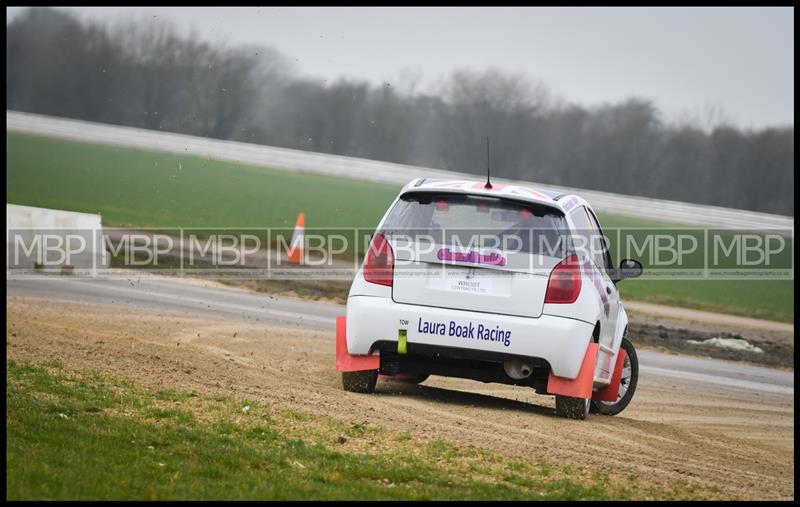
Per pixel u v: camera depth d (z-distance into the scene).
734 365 66.56
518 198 33.72
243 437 27.45
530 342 32.56
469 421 32.44
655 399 47.94
